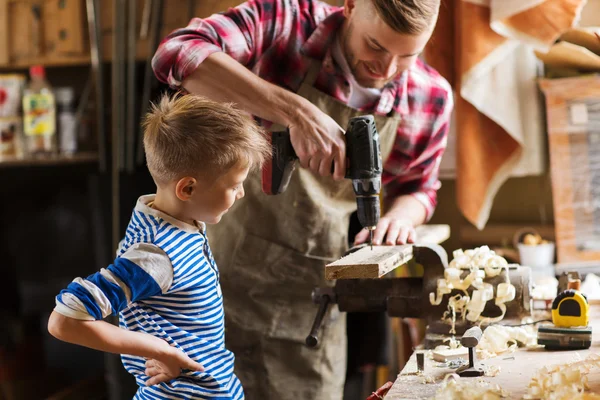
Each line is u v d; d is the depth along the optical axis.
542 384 1.25
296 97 1.71
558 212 2.45
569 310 1.50
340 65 1.91
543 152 2.63
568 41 2.36
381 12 1.59
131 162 2.81
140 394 1.51
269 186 1.79
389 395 1.29
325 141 1.65
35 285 3.60
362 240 1.99
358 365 2.56
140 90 2.89
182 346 1.41
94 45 2.85
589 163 2.42
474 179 2.56
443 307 1.64
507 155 2.58
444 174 2.88
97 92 2.90
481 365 1.40
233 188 1.44
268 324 2.10
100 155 2.94
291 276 2.07
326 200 2.04
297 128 1.69
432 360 1.47
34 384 3.28
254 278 2.08
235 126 1.42
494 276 1.65
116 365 2.75
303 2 1.94
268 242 2.06
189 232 1.44
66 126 3.06
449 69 2.56
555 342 1.48
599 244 2.43
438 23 2.51
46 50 3.03
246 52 1.87
